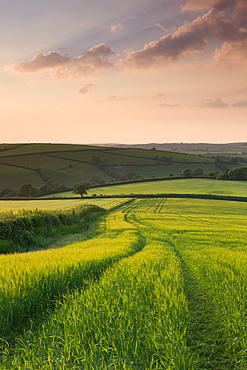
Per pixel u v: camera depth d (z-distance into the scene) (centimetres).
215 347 585
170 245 2400
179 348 501
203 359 538
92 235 3056
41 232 2589
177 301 719
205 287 966
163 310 661
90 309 666
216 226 4238
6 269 975
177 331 557
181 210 7644
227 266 1306
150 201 10100
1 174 18475
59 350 540
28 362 491
